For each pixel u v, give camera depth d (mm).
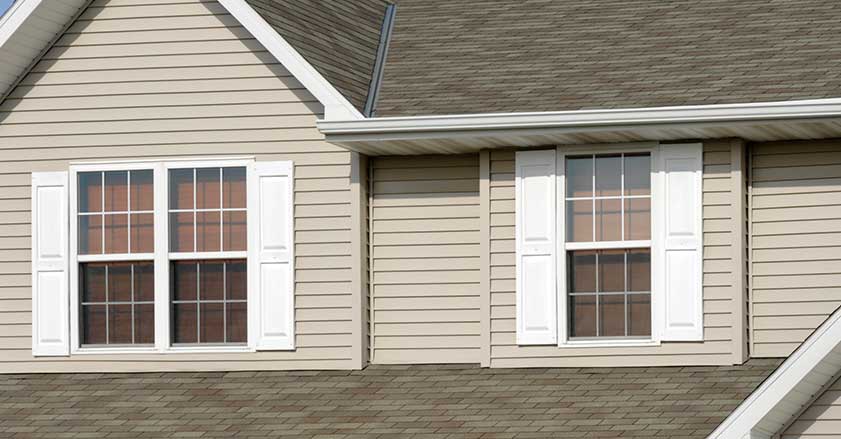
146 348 19984
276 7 19969
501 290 19328
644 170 19094
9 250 20359
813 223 18719
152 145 20047
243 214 19844
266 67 19844
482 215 19406
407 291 19672
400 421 18031
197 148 19938
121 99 20156
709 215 18812
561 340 19078
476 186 19656
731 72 19031
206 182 19953
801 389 16609
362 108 19375
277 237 19750
